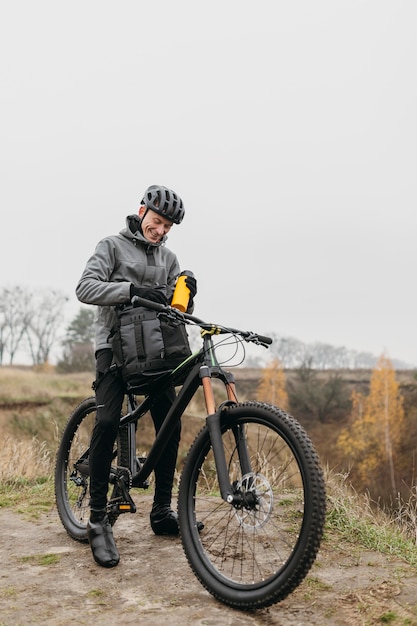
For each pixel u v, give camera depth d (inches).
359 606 95.3
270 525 134.7
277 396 2447.1
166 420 117.6
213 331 113.3
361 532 133.0
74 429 150.3
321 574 110.2
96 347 131.6
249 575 106.4
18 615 96.1
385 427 2010.3
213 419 106.3
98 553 119.2
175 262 142.6
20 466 220.8
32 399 1229.1
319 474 91.5
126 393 130.0
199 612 96.0
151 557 122.7
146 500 170.9
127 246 133.6
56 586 108.3
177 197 131.8
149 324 120.9
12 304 2962.6
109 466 126.7
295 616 93.7
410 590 101.0
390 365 2150.6
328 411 2415.1
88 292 123.3
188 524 109.5
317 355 3245.6
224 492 101.1
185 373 120.6
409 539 137.2
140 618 93.7
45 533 143.9
